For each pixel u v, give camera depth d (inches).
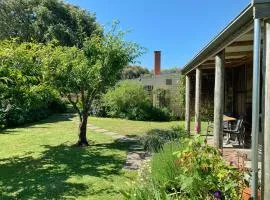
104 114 976.3
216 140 290.8
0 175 307.1
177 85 977.5
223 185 164.1
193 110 810.8
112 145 478.6
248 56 421.7
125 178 294.2
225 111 619.5
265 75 158.9
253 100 161.0
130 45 476.7
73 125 727.1
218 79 294.5
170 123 814.5
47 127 690.8
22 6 1279.5
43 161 369.1
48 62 414.6
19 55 361.4
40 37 1264.8
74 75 440.5
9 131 625.3
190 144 183.5
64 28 1240.2
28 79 354.9
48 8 1300.4
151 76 1060.5
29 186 271.3
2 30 1244.5
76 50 466.0
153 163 233.6
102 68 455.5
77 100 484.1
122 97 933.8
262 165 158.6
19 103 351.6
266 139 155.6
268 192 153.9
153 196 159.9
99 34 492.4
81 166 343.9
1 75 315.6
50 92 411.5
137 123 804.6
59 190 260.2
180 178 176.9
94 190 259.6
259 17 157.6
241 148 388.2
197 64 421.4
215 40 270.7
